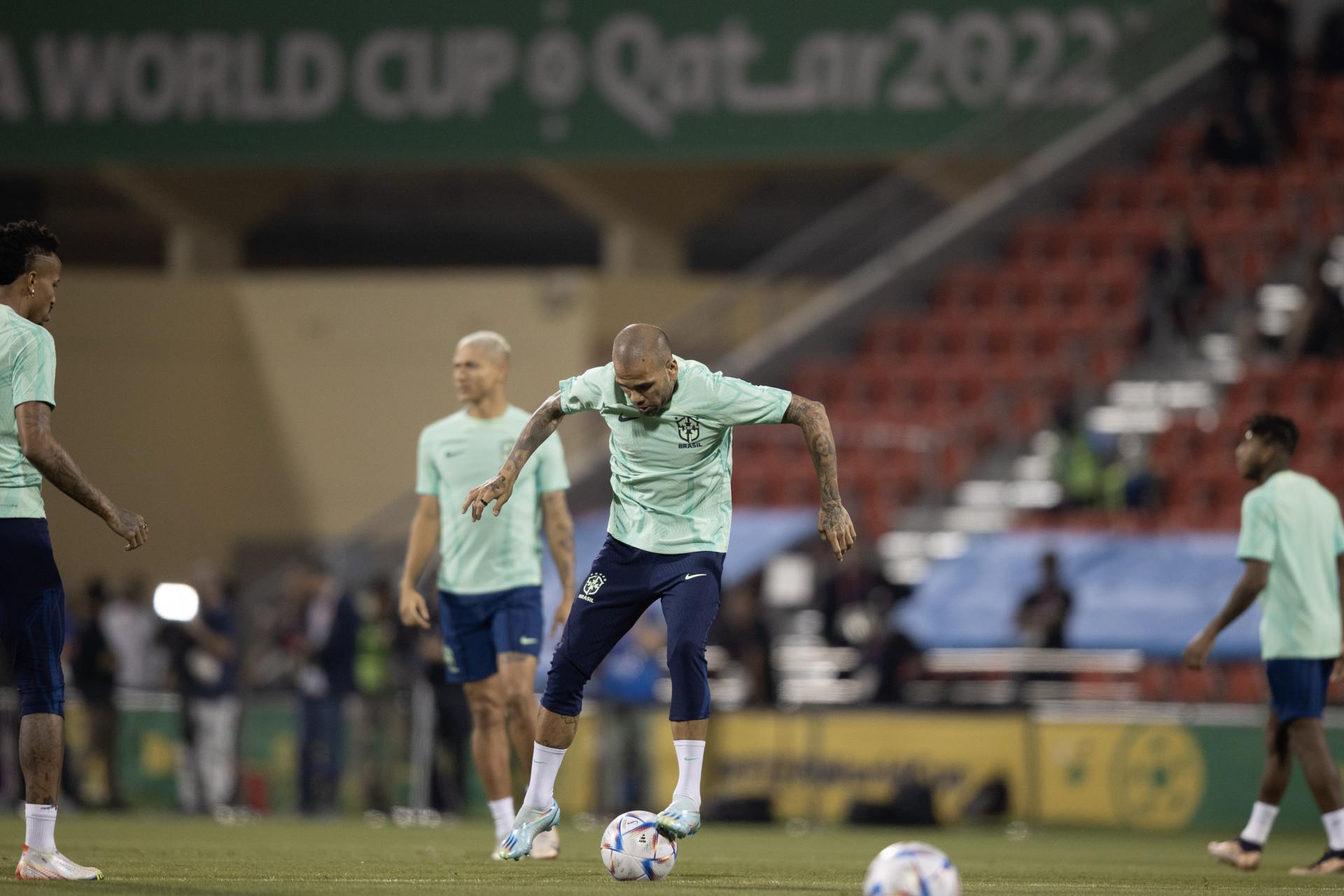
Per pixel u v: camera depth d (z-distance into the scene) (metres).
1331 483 54.97
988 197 72.00
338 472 77.94
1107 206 69.56
